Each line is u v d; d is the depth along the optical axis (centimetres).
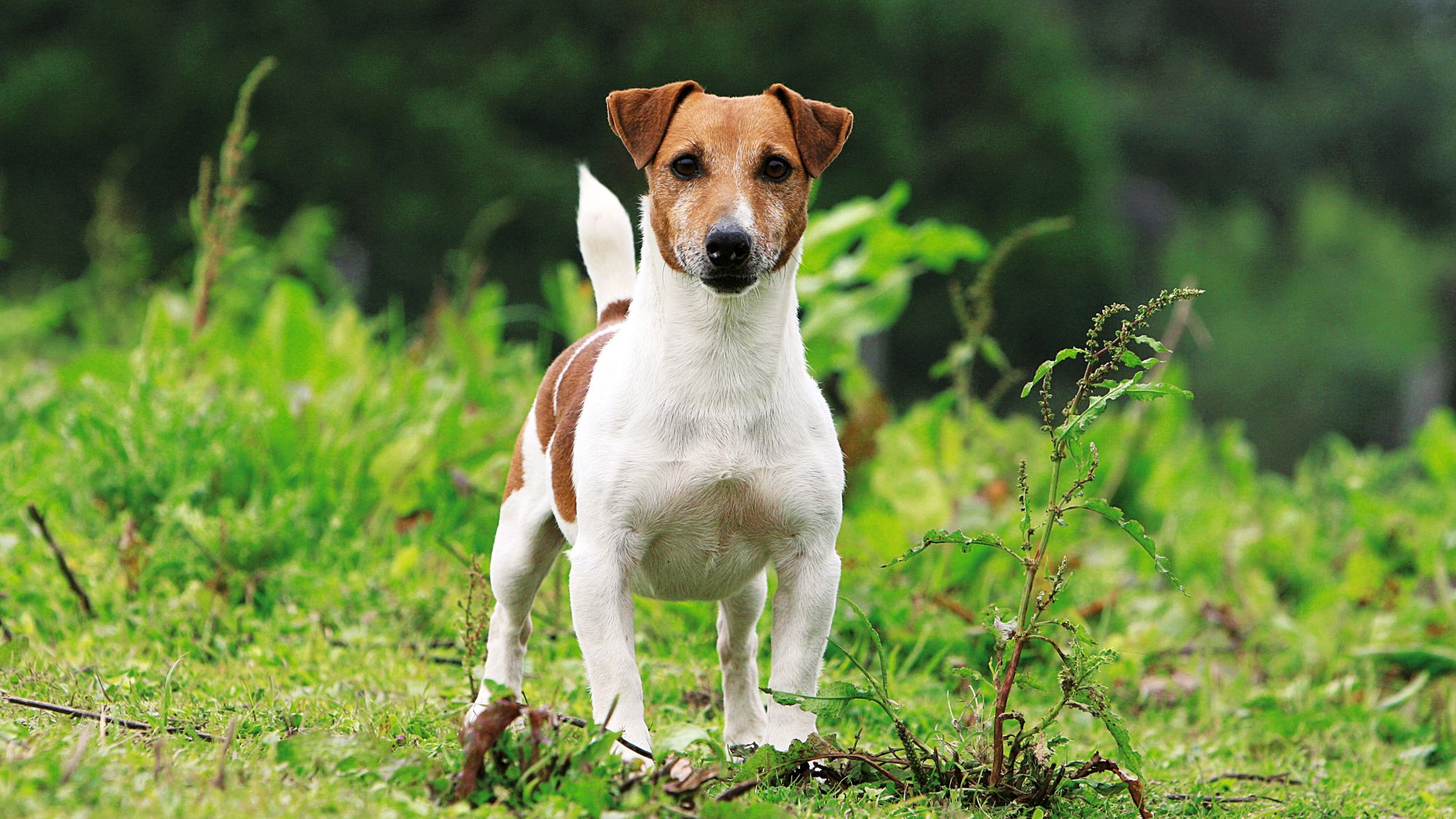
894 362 3114
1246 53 5569
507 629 677
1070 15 5347
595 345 654
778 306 591
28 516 920
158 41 2739
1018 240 1027
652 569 618
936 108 3247
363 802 470
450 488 988
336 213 2623
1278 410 4553
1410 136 5459
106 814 429
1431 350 5056
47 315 1623
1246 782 680
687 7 2911
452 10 2902
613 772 512
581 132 2875
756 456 587
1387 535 1138
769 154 594
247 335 1512
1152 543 518
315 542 916
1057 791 558
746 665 661
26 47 2772
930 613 869
